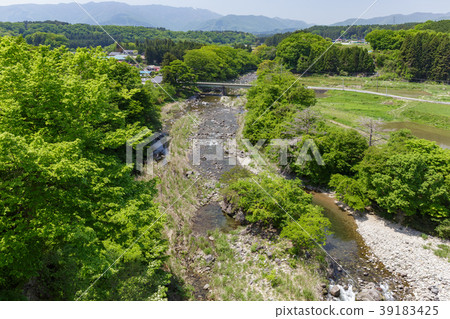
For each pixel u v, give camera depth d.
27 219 12.70
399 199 26.75
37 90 14.73
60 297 14.32
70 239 11.88
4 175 12.30
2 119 13.89
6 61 16.30
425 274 22.80
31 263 12.55
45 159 11.53
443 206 26.23
